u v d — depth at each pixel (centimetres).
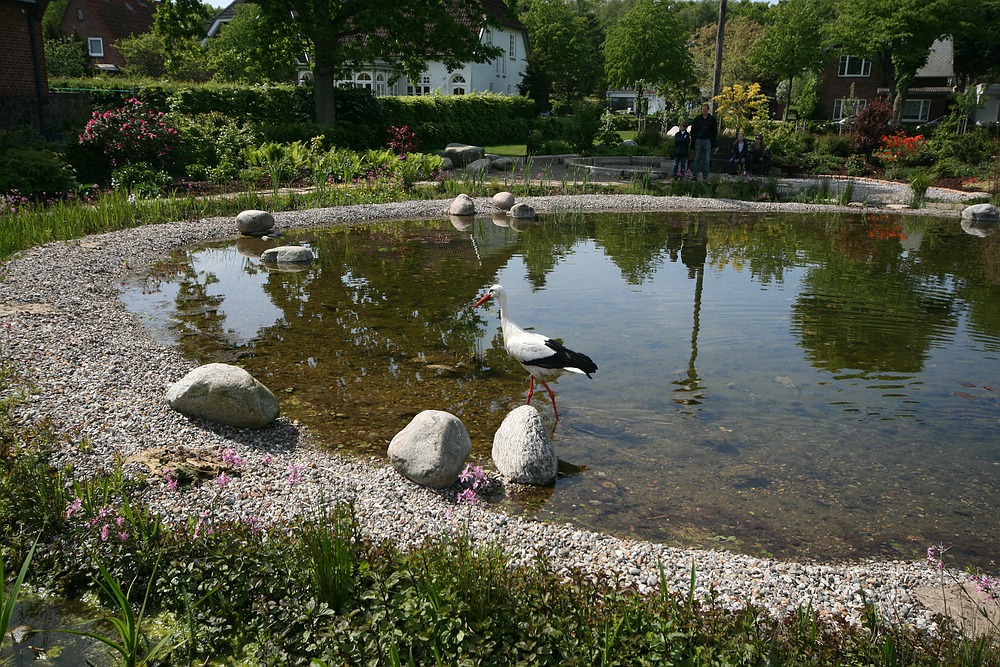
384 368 838
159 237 1501
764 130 2988
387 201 2084
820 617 419
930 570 484
